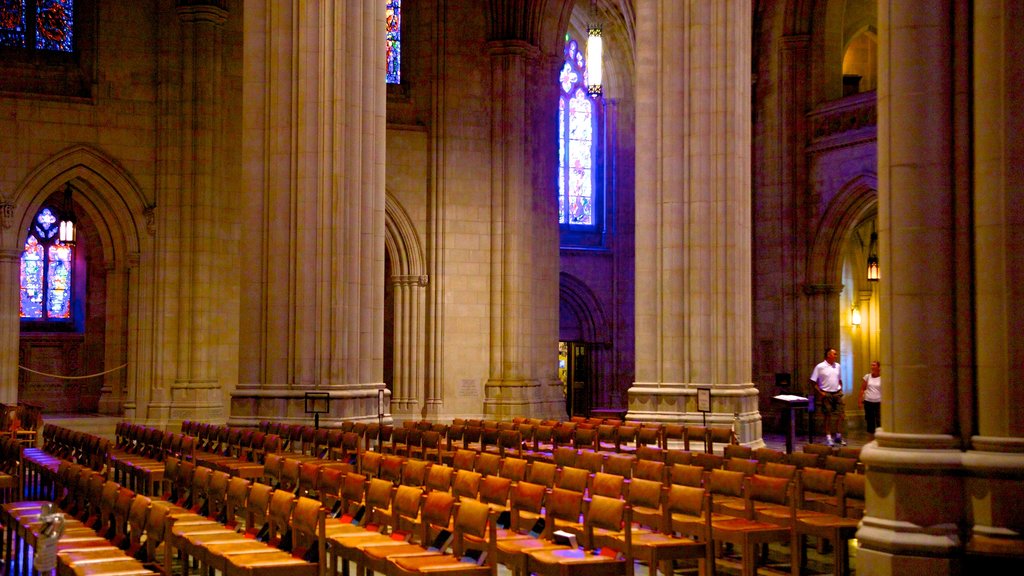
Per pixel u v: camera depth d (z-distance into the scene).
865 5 39.59
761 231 37.34
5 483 14.89
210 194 32.31
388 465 15.18
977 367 9.61
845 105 35.16
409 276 35.25
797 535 12.02
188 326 31.94
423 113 35.66
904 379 9.74
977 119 9.66
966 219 9.73
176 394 31.66
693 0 23.62
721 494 13.77
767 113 37.22
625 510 10.57
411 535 11.41
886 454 9.66
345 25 21.91
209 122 32.34
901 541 9.38
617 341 45.75
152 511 10.58
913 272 9.77
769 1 37.19
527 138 36.34
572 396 45.59
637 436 20.70
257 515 11.77
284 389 21.38
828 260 36.06
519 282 35.81
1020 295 9.41
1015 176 9.47
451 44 35.75
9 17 31.45
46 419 31.91
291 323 21.47
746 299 23.73
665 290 23.55
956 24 9.82
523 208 36.06
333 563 11.04
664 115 23.78
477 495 12.68
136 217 31.94
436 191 35.34
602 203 46.25
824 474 13.29
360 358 21.98
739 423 22.72
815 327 36.19
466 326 35.50
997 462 9.24
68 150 31.12
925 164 9.79
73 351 36.75
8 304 30.34
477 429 21.66
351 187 21.84
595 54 32.50
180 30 32.28
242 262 21.84
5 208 30.31
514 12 35.91
